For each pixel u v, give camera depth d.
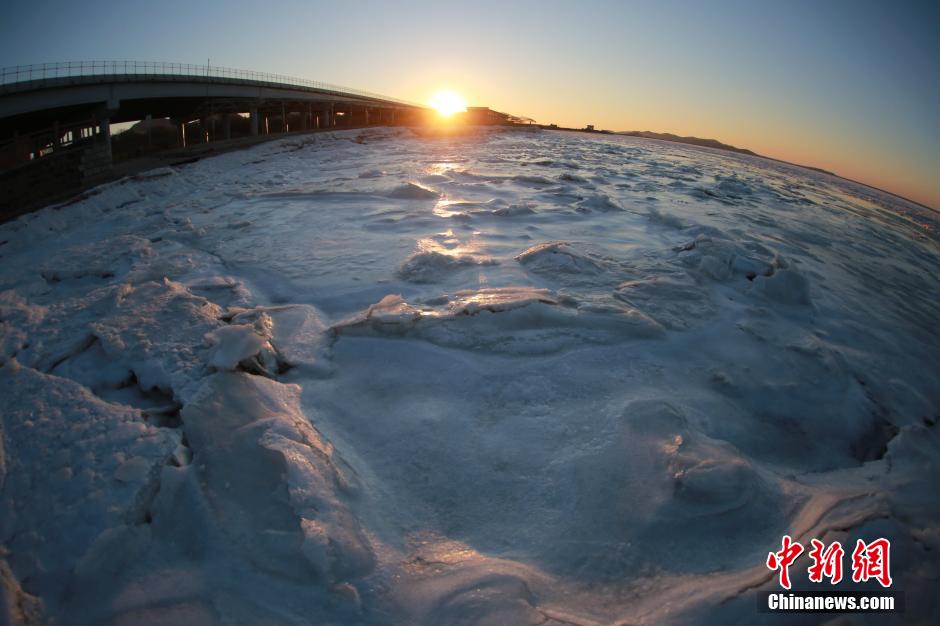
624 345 4.39
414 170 15.34
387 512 2.76
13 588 2.28
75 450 3.00
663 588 2.35
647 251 7.01
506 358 4.11
